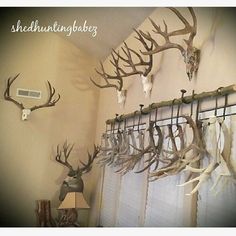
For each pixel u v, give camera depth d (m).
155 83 2.40
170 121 2.11
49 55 3.13
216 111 1.65
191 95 1.88
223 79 1.66
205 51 1.83
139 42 2.70
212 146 1.58
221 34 1.72
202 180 1.54
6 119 3.04
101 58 3.27
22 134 3.06
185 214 1.84
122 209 2.65
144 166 2.40
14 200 2.94
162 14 2.40
